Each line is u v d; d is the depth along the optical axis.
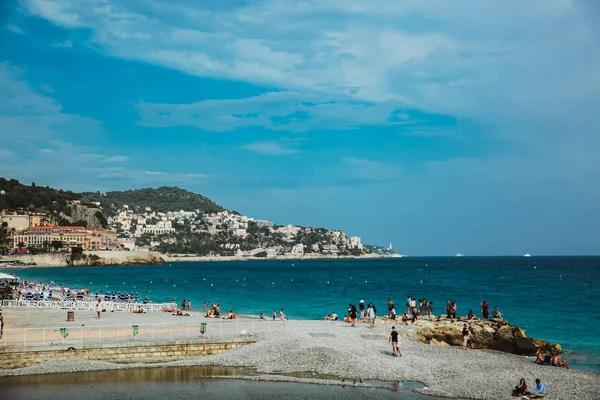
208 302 91.94
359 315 72.50
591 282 147.00
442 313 74.75
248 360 36.28
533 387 31.52
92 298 83.50
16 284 102.75
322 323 52.88
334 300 95.56
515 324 62.06
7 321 53.50
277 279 178.62
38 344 35.75
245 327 47.59
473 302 90.19
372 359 36.53
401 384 31.73
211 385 31.27
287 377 32.81
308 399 28.83
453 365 35.91
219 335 41.09
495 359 38.38
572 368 38.75
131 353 36.41
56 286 131.88
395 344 38.00
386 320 54.41
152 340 37.78
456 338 44.25
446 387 31.08
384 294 108.75
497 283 144.00
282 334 43.09
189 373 33.75
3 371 33.31
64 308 69.00
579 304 85.62
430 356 38.28
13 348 34.47
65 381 31.83
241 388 30.70
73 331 43.84
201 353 38.06
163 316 59.88
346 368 34.53
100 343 36.16
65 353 35.44
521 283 143.75
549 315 70.88
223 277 194.00
